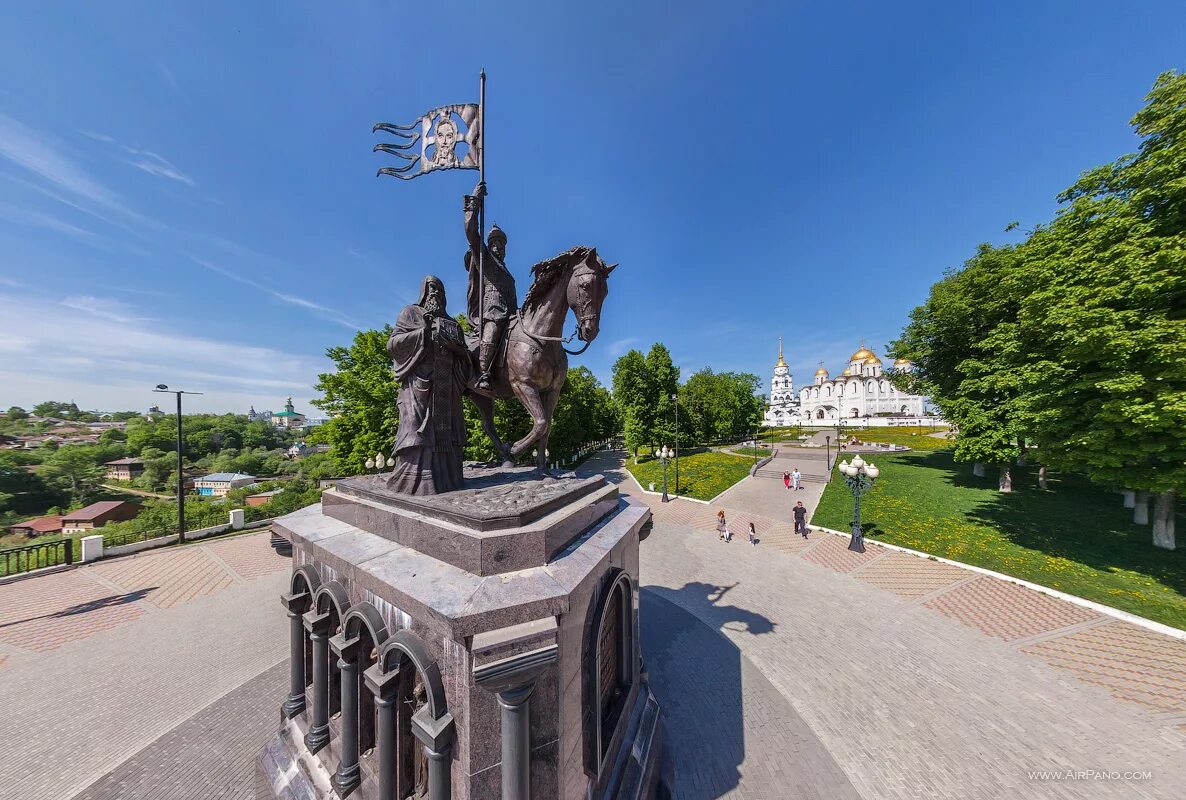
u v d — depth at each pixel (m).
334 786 4.10
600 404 45.94
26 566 13.12
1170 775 5.34
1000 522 15.22
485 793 3.16
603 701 4.64
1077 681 7.19
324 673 4.63
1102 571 10.92
